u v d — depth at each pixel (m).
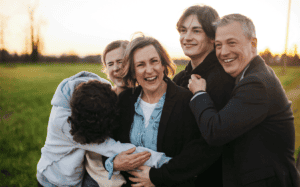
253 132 1.54
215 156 1.59
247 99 1.43
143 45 1.63
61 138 1.71
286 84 16.73
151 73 1.64
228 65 1.67
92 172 1.78
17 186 3.46
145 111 1.77
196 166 1.56
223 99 1.69
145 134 1.71
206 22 1.89
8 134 5.74
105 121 1.56
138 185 1.68
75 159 1.72
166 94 1.71
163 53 1.71
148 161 1.65
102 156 1.80
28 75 28.39
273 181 1.48
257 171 1.49
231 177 1.62
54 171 1.76
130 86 1.88
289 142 1.57
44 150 1.82
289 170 1.55
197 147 1.58
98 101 1.52
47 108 9.33
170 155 1.69
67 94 1.73
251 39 1.62
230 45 1.60
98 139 1.59
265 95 1.45
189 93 1.73
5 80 21.73
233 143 1.61
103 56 2.34
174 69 1.79
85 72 1.95
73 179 1.77
